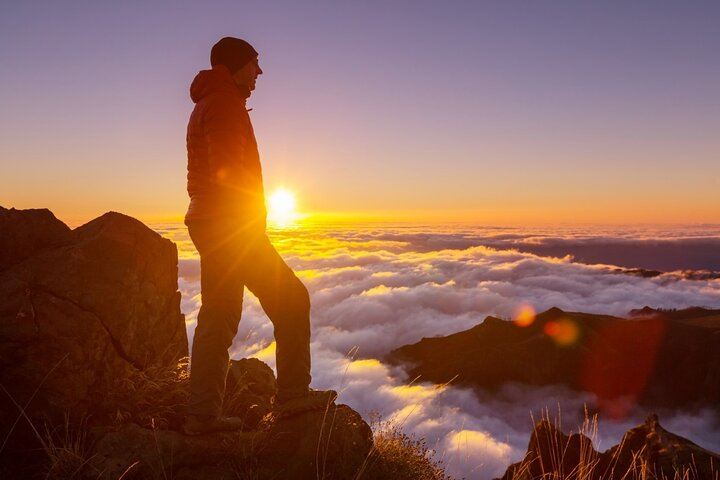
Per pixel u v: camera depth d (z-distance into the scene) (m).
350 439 3.06
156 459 2.77
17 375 3.03
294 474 2.89
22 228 3.70
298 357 3.23
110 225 3.83
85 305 3.37
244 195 3.05
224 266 3.10
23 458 2.84
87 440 2.95
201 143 3.17
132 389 3.40
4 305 3.17
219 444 2.98
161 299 3.98
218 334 3.08
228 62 3.21
